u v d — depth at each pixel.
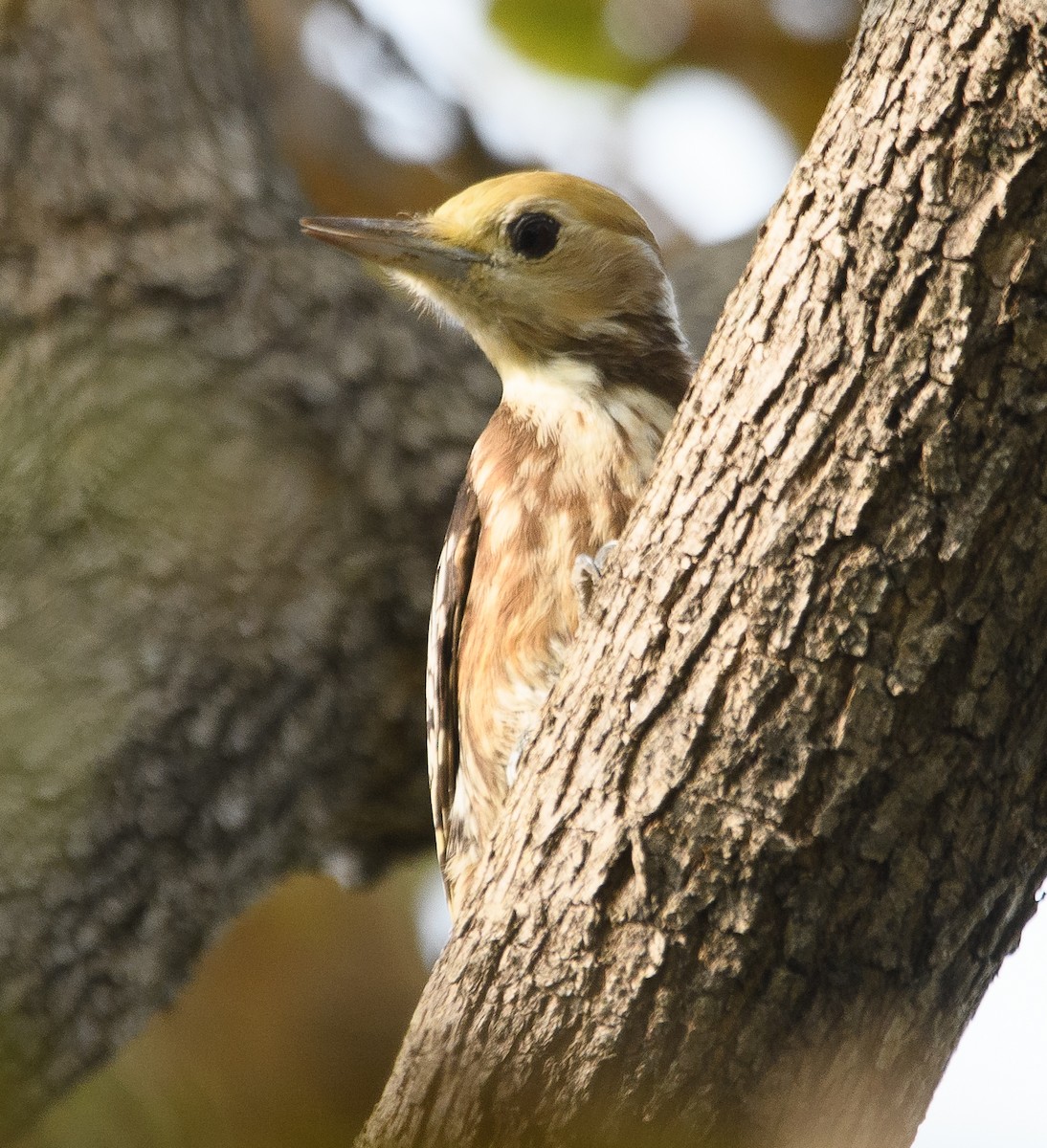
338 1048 12.39
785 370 5.87
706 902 6.00
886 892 5.92
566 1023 6.19
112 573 10.67
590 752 6.26
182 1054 11.88
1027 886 6.12
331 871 11.51
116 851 10.45
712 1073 6.03
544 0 11.08
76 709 10.43
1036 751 5.86
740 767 5.94
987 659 5.72
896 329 5.66
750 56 11.67
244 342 11.16
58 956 10.27
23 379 10.87
